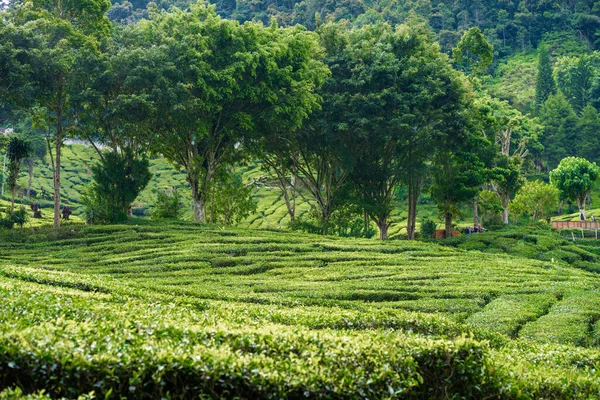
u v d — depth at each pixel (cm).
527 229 5559
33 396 763
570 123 10644
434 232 5884
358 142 4978
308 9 15262
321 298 2384
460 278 2839
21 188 8488
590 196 10019
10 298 1340
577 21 16325
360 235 5038
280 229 4381
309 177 5141
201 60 4206
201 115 4366
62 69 4006
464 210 8562
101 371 866
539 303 2384
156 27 4562
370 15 14262
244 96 4391
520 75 14362
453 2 16775
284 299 2197
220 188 5156
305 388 903
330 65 4953
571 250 4781
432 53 5375
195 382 887
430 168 5306
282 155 5100
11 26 3891
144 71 4059
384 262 3194
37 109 4403
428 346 1081
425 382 1063
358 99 4684
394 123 4659
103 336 974
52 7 4488
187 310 1566
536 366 1354
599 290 2672
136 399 869
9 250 3338
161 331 1093
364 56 4928
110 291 1911
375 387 966
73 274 2203
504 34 16400
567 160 7194
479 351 1105
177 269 2938
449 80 5044
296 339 1095
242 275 2902
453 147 5134
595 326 2078
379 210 4991
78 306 1346
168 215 4875
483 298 2481
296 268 2989
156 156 4972
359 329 1585
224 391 884
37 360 858
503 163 6706
